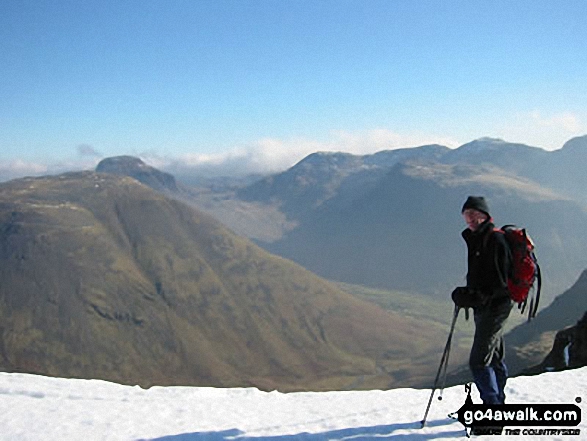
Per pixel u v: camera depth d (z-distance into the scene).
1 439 5.59
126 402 6.69
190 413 6.26
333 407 6.39
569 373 7.34
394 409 6.18
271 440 5.42
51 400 6.72
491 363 5.38
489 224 4.98
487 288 4.96
